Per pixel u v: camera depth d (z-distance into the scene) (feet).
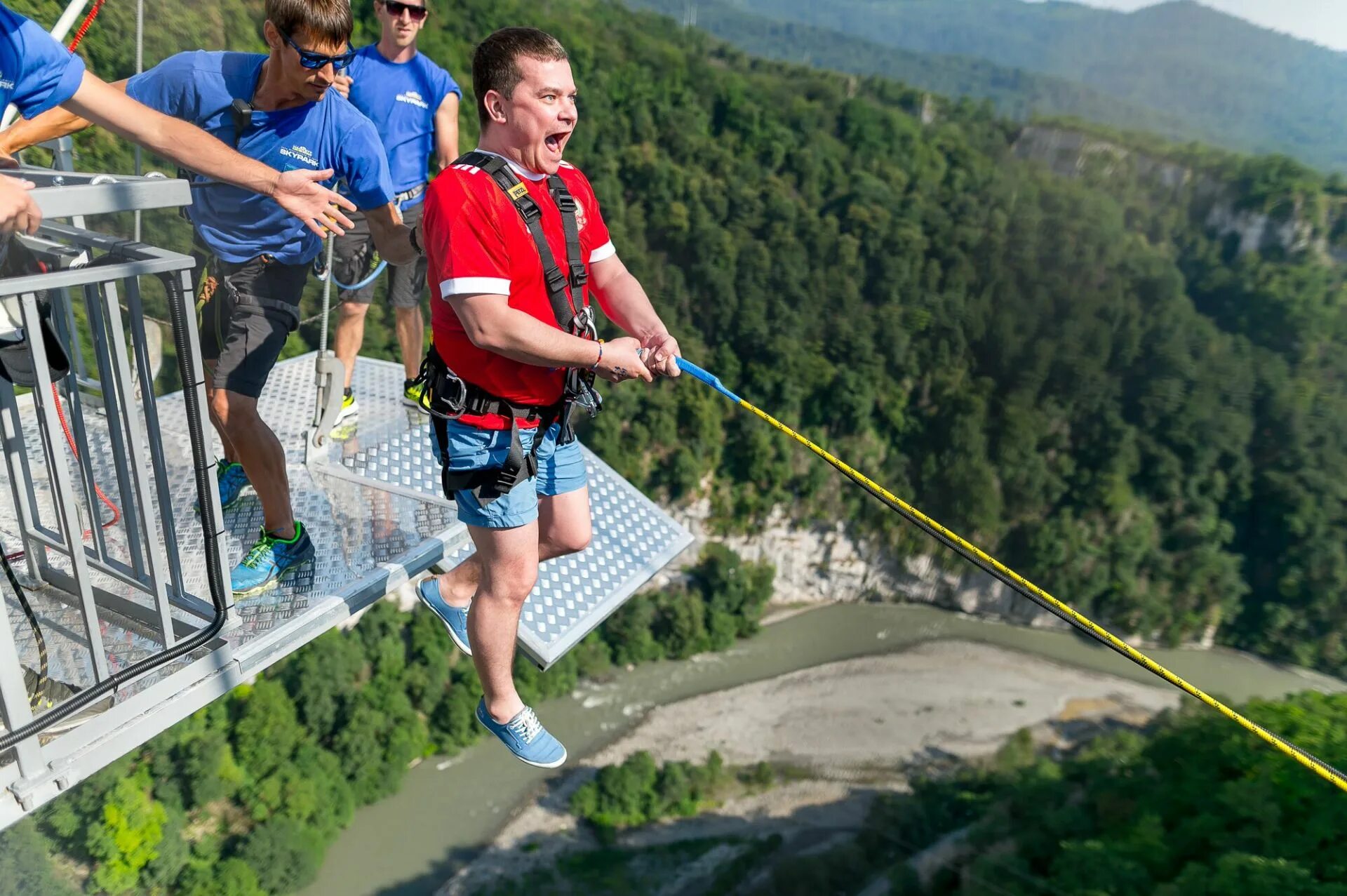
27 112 6.82
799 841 131.95
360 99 14.56
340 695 127.95
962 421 243.81
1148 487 240.53
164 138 7.39
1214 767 120.67
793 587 202.39
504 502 7.54
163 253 6.63
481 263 6.63
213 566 7.54
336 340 13.20
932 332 251.39
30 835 99.45
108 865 101.19
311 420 13.55
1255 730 8.79
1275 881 98.78
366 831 120.26
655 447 216.33
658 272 252.62
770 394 249.34
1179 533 233.76
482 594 8.06
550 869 119.85
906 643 181.98
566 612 11.67
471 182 6.68
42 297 6.79
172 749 114.01
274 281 9.68
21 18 6.54
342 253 12.67
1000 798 140.26
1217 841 110.93
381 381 15.37
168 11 75.05
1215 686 203.51
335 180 9.87
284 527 9.60
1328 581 219.82
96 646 7.09
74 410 7.66
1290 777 108.88
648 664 161.38
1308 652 214.07
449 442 7.41
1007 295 251.39
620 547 12.98
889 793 141.18
